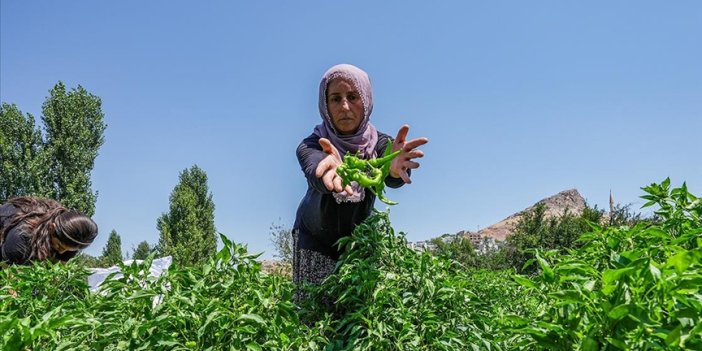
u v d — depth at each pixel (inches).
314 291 116.6
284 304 97.5
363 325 103.5
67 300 105.2
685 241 72.2
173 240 1391.5
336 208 123.0
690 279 49.7
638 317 48.4
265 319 95.7
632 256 57.1
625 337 50.4
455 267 128.3
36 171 1093.8
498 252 757.9
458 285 111.7
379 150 133.4
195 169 1469.0
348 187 99.3
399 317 100.5
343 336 106.8
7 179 1088.8
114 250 1663.4
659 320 50.6
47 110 1138.7
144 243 1472.7
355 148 126.0
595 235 82.3
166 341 83.4
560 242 736.3
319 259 132.5
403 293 107.2
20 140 1117.7
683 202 86.1
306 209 129.8
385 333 99.7
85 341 85.0
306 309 117.1
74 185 1120.2
